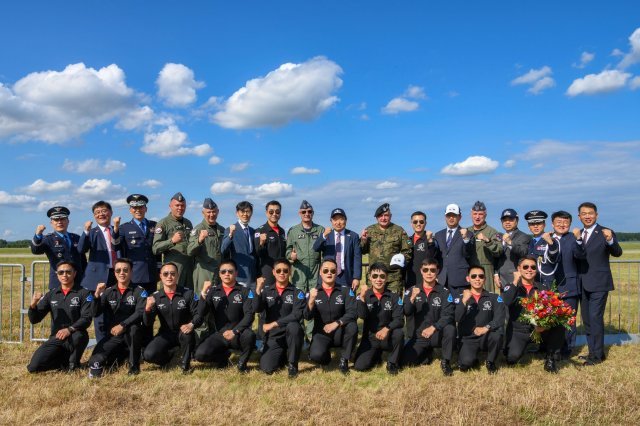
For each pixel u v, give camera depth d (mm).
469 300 7027
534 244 7781
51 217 8320
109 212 8102
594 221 7320
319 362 7023
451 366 7086
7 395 5770
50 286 8188
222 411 5312
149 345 6785
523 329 7043
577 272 7430
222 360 7035
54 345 6723
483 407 5398
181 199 8016
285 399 5664
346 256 8086
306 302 6934
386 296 7016
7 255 39312
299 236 8250
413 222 8180
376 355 7000
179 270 7910
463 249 7930
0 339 8602
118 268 6961
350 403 5578
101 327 7453
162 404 5551
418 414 5238
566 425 4918
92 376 6445
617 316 10789
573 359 7410
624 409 5293
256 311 6906
